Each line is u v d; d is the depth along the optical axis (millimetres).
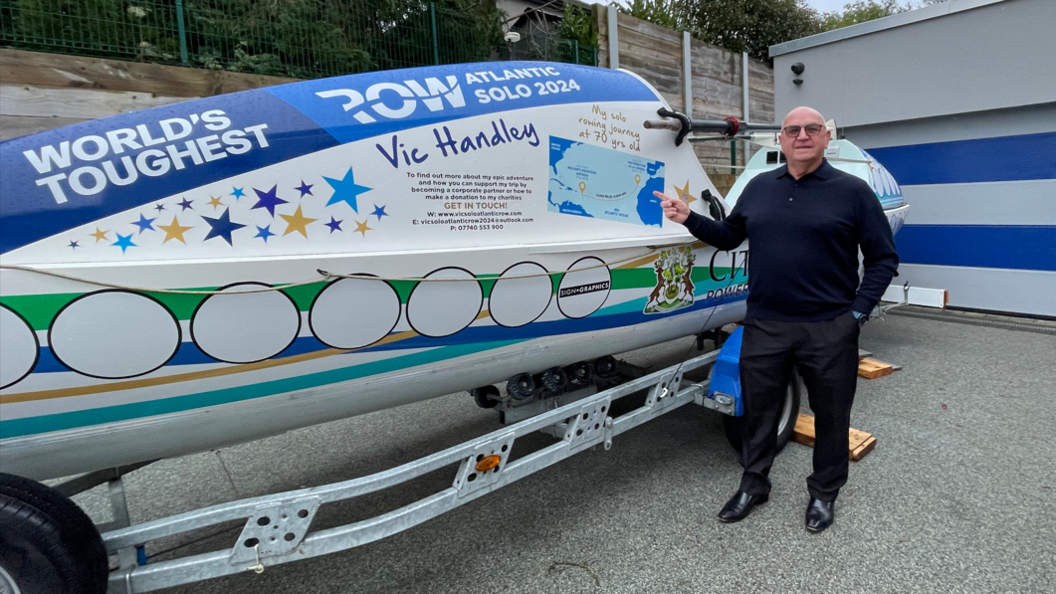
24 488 1566
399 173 2127
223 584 2461
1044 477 3131
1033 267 6836
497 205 2391
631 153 2877
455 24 7160
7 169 1587
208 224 1790
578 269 2645
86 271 1584
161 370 1743
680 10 14656
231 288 1794
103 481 2195
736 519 2777
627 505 2973
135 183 1709
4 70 4418
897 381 4789
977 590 2260
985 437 3660
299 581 2465
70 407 1663
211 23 5461
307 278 1915
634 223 2908
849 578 2352
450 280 2234
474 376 2547
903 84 7473
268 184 1882
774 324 2693
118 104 4906
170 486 3303
